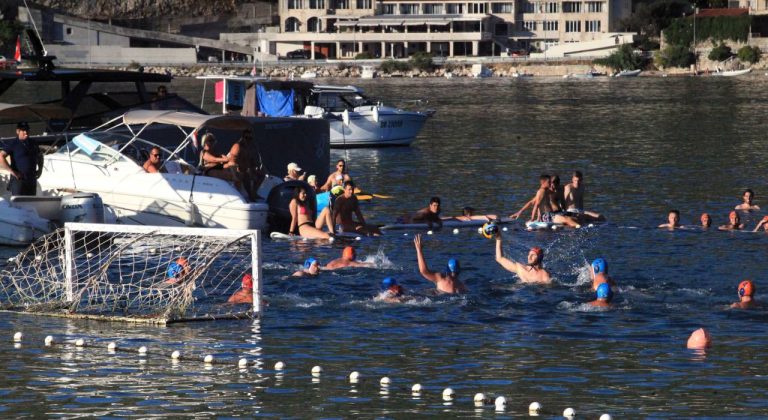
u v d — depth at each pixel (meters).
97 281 30.77
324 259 37.06
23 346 25.86
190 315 28.67
